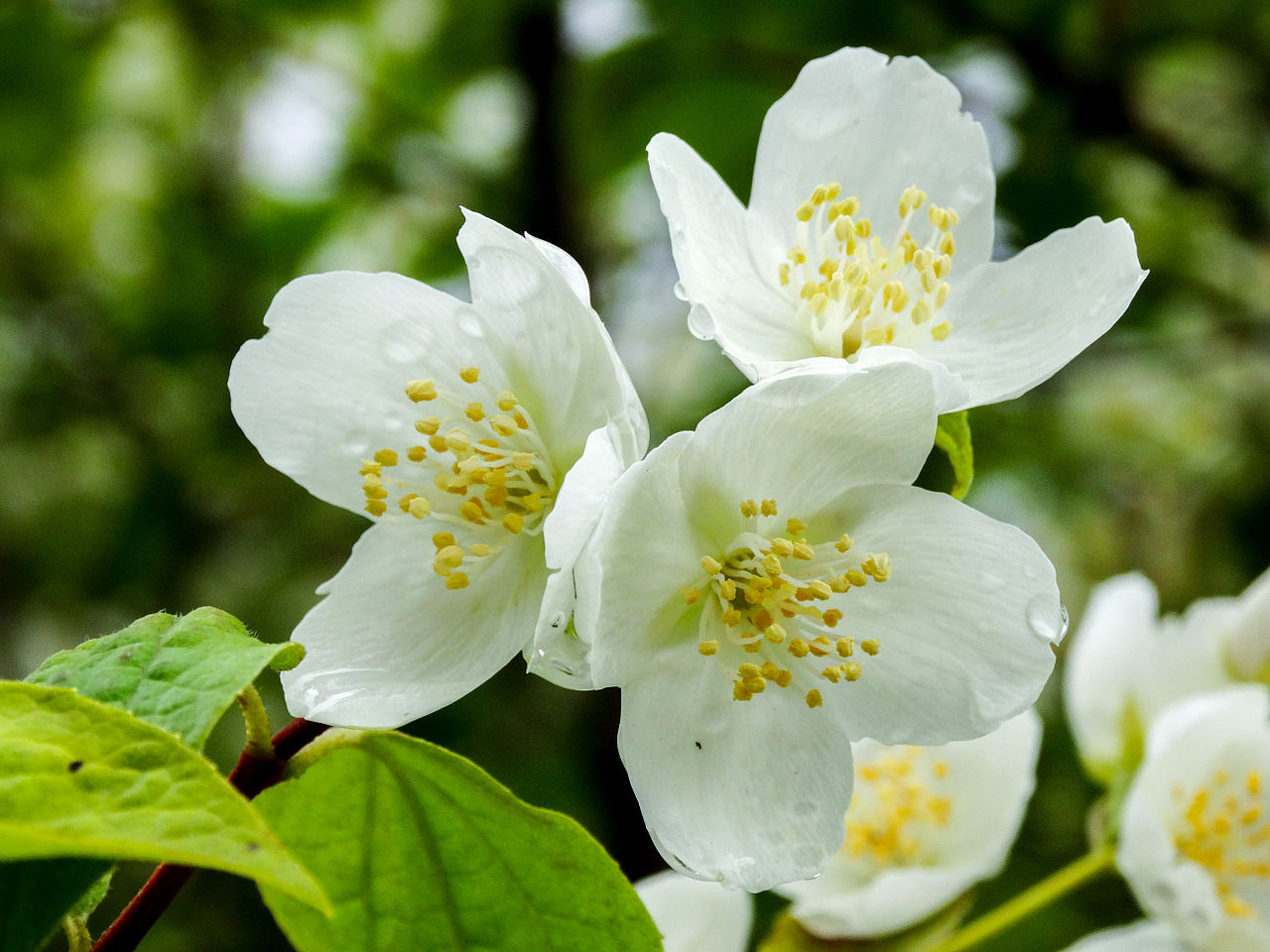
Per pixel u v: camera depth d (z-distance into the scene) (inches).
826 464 9.2
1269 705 10.6
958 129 9.9
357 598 9.3
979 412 17.3
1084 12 16.3
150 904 8.6
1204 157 18.9
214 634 8.6
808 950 10.3
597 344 9.1
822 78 9.9
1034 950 14.1
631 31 16.6
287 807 9.1
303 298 9.3
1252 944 10.5
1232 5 16.4
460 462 9.3
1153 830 10.4
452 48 17.5
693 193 9.5
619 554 9.0
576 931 9.1
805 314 9.7
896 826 10.7
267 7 18.7
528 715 16.2
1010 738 10.7
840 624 9.2
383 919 9.1
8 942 8.3
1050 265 9.6
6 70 18.3
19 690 8.2
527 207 17.0
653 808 9.0
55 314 21.3
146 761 8.2
